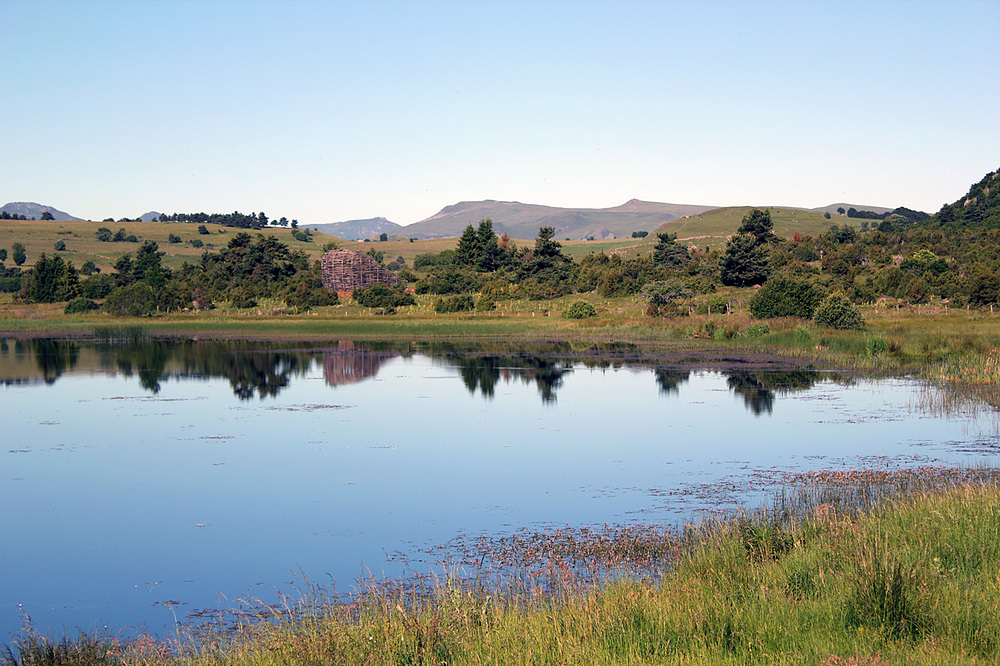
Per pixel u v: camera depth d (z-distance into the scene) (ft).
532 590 39.24
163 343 195.83
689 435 82.38
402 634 29.76
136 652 33.65
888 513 43.78
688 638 28.81
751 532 42.47
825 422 88.33
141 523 55.36
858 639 27.32
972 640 26.91
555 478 65.77
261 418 93.97
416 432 85.30
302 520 55.57
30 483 65.92
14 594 43.50
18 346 188.03
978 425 85.25
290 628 33.55
